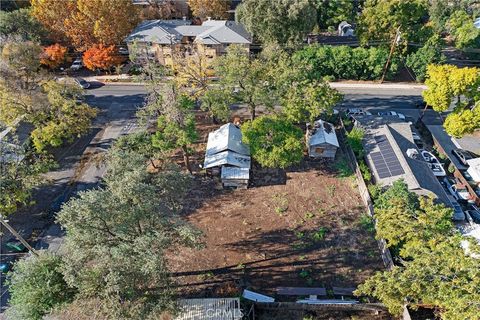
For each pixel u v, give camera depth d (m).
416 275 27.61
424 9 71.12
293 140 44.94
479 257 28.61
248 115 60.69
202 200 45.88
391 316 34.28
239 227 42.69
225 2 81.62
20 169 42.34
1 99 48.53
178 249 38.12
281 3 60.16
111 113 61.34
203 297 35.53
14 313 28.98
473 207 44.97
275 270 38.31
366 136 52.56
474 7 81.69
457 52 77.69
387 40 69.31
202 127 57.88
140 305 27.28
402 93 66.56
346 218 43.75
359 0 88.44
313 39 78.75
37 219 43.38
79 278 26.69
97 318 27.70
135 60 68.62
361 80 69.75
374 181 46.94
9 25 64.81
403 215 33.16
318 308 34.53
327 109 49.69
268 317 34.19
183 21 76.81
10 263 38.25
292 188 47.44
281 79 49.41
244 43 68.56
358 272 38.28
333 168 50.44
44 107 49.41
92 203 27.89
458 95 50.31
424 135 57.19
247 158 48.38
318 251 40.25
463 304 23.92
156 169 49.34
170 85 47.28
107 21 66.06
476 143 54.12
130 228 29.14
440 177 48.84
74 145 54.59
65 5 67.50
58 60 67.75
